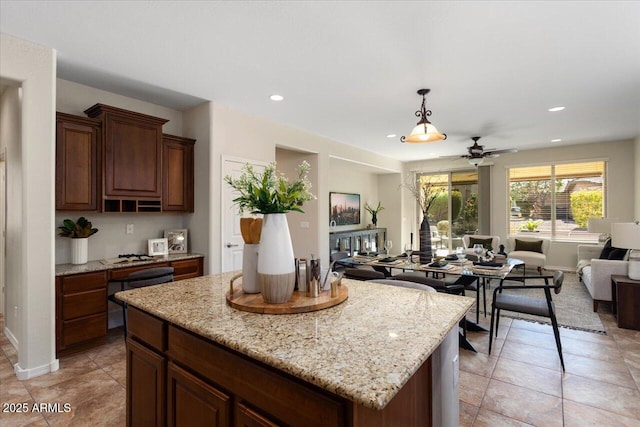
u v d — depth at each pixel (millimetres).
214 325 1263
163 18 2248
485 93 3646
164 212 3807
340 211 7430
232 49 2680
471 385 2383
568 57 2805
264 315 1383
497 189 7324
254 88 3521
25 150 2506
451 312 1452
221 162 3996
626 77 3217
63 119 2967
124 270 3223
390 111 4285
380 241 8250
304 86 3463
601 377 2482
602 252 5125
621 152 6074
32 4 2080
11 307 3086
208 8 2137
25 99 2512
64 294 2818
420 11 2158
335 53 2744
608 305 4262
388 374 897
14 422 1997
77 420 2018
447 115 4457
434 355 1358
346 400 875
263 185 1441
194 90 3582
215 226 3920
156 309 1473
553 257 6703
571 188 6617
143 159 3492
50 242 2625
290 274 1465
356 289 1876
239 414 1108
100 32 2422
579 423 1958
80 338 2904
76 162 3037
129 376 1661
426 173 8359
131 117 3387
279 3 2082
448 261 3752
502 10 2146
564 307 4191
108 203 3365
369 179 8555
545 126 5047
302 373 915
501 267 3324
